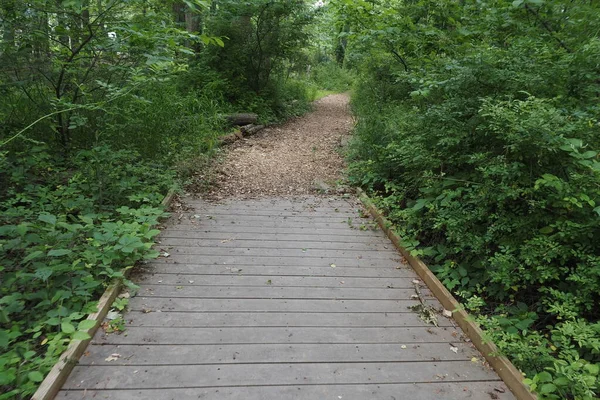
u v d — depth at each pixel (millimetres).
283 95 12039
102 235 2992
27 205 4039
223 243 3787
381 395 2020
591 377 1848
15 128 4574
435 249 3721
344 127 10625
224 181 5730
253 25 10359
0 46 4094
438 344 2469
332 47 23672
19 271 2695
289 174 6258
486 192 3098
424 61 5262
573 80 3172
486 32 4395
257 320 2609
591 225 2541
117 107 4574
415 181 4309
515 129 2699
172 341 2344
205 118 7020
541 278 2684
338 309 2799
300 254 3654
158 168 5207
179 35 4422
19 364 2039
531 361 2219
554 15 3824
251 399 1937
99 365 2115
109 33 4371
